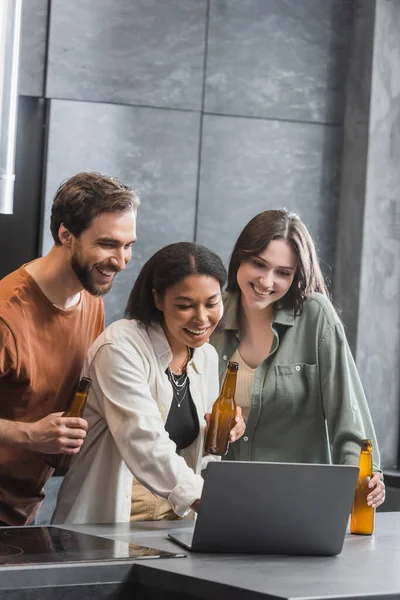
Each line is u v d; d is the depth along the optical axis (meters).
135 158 5.57
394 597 2.34
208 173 5.73
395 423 5.90
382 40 5.74
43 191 5.41
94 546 2.63
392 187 5.81
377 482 3.15
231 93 5.75
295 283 3.64
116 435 3.04
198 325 3.06
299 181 5.91
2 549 2.53
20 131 5.39
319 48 5.89
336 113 5.95
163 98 5.60
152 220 5.61
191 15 5.64
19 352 3.12
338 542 2.76
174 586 2.42
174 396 3.22
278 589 2.29
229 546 2.71
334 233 5.99
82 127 5.45
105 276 3.12
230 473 2.63
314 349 3.66
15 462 3.22
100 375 3.10
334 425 3.61
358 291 5.79
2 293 3.17
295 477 2.69
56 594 2.37
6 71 3.61
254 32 5.77
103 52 5.47
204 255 3.07
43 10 5.36
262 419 3.70
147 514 3.20
